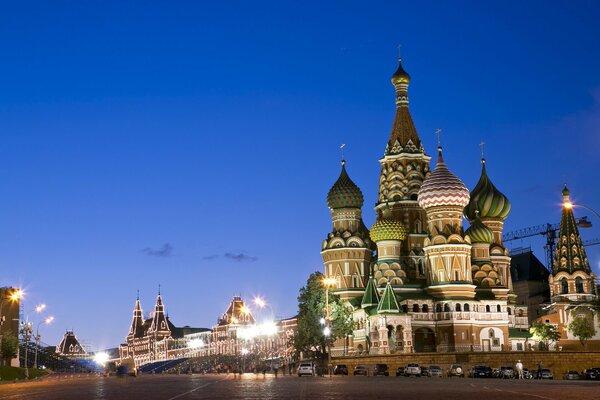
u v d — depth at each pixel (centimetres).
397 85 19338
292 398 5225
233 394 5934
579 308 19112
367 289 17138
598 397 5100
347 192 18438
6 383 11475
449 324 16612
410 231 18250
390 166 18850
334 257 18038
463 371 12188
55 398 5725
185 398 5359
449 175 17388
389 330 16288
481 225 18138
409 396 5397
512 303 18525
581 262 19638
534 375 11769
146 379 12912
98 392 6856
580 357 12838
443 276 16975
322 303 16412
